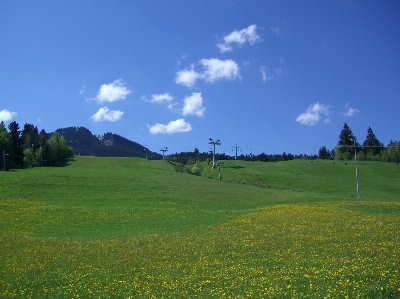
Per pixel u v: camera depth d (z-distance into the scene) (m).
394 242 25.41
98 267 24.34
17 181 74.62
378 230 30.78
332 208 49.91
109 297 18.19
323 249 24.86
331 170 146.38
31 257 27.64
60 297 18.62
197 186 84.19
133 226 44.38
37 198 63.12
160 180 87.56
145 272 22.50
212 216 50.06
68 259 26.86
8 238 35.81
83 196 66.50
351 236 28.53
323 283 17.42
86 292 19.23
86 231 41.72
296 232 32.44
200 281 19.77
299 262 21.91
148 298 17.55
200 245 29.98
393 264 19.36
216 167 155.38
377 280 17.14
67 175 85.12
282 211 48.41
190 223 45.28
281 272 20.03
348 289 16.17
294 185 114.56
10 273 23.33
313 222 37.69
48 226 43.88
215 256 25.81
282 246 27.02
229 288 18.06
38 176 81.69
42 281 21.42
